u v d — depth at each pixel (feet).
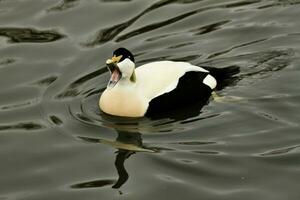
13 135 43.73
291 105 45.19
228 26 55.31
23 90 48.93
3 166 40.75
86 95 48.11
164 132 43.60
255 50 51.93
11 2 60.34
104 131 43.93
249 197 37.11
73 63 51.96
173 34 55.06
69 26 56.75
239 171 39.47
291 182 38.27
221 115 44.78
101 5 59.52
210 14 57.31
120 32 55.67
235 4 58.54
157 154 41.27
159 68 46.80
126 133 43.73
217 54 51.83
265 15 56.29
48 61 52.37
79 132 43.86
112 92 45.80
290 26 54.49
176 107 45.85
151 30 55.83
